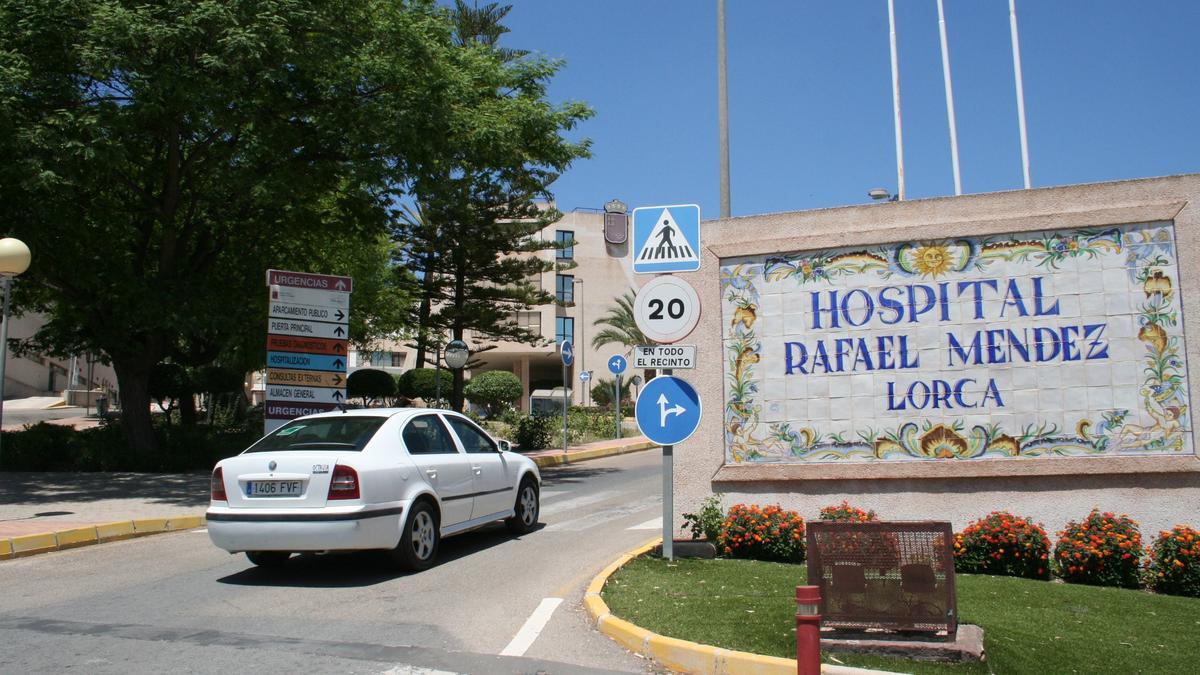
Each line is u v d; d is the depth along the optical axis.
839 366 8.60
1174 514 7.76
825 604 5.54
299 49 14.68
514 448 24.25
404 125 15.84
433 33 18.12
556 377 62.44
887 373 8.47
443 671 5.17
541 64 19.95
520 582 7.67
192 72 13.88
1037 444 8.05
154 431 18.45
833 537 5.59
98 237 17.17
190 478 15.75
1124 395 7.91
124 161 14.41
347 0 15.91
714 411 8.91
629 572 7.54
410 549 8.04
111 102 14.23
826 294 8.70
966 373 8.27
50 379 51.56
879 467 8.37
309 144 16.53
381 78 16.27
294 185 15.79
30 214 15.18
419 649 5.62
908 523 5.49
